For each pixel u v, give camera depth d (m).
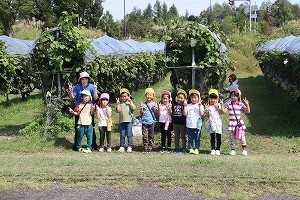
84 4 42.38
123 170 7.01
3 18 34.19
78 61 11.28
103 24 44.81
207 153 9.45
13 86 16.94
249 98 19.23
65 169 7.13
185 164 7.55
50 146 9.80
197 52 11.36
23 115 14.81
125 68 16.53
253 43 36.25
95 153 9.16
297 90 13.74
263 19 59.03
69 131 11.15
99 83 13.67
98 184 6.32
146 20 55.75
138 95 19.64
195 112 9.34
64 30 11.02
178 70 11.50
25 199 5.78
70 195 5.92
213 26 11.86
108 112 9.68
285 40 19.89
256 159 8.22
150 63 21.06
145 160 7.91
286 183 6.39
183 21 11.34
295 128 12.32
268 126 12.71
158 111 9.87
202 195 5.91
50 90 11.52
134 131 11.41
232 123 9.29
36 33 37.22
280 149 9.91
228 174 6.79
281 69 16.80
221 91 12.39
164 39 11.21
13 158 8.22
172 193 5.99
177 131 9.64
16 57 16.88
